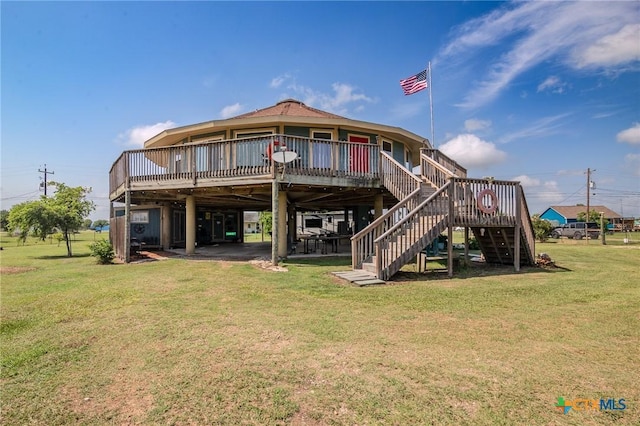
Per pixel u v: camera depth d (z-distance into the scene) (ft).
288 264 34.04
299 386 9.63
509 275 28.53
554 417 8.09
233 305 18.54
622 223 167.84
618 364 10.98
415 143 53.88
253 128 43.24
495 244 34.63
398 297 20.30
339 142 36.06
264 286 23.47
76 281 26.63
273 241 33.12
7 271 33.50
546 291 21.97
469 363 11.05
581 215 170.19
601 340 13.15
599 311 17.24
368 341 13.05
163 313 17.10
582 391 9.29
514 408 8.46
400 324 15.15
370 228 29.76
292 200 51.88
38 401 9.07
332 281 25.26
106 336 13.91
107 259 38.40
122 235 42.45
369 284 23.99
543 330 14.34
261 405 8.70
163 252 49.32
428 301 19.35
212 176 35.55
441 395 9.08
